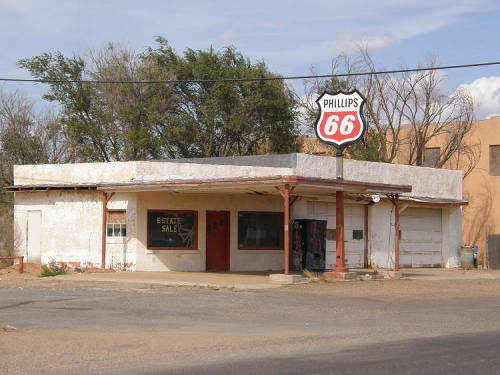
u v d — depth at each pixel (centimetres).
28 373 948
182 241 2767
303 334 1311
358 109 2520
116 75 4722
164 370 959
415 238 3406
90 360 1040
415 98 4469
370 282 2458
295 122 5172
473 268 3575
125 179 2764
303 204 2916
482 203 4225
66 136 4775
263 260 2919
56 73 4728
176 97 5038
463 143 4309
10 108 4697
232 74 5038
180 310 1659
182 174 2789
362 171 3136
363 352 1095
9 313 1573
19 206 2939
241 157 3023
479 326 1448
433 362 1008
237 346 1160
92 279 2352
